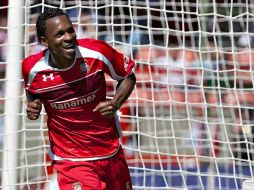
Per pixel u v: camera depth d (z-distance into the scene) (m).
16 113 21.67
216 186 24.97
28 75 15.12
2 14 26.83
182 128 27.16
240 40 27.53
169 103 24.83
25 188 24.47
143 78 27.09
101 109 14.85
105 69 15.17
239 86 27.17
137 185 25.02
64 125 15.46
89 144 15.55
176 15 27.00
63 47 14.42
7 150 21.59
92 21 26.56
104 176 15.88
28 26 23.22
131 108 26.27
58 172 15.66
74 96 15.10
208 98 27.33
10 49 21.77
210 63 27.20
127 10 27.81
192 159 25.88
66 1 26.83
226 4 25.89
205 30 26.94
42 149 25.52
